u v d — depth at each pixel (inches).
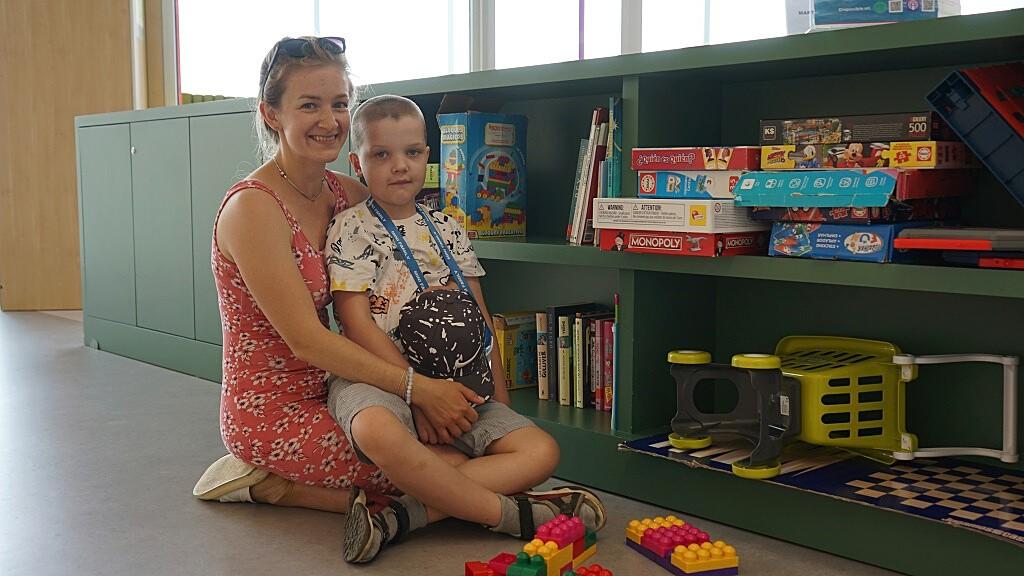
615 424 69.7
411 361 60.7
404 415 57.4
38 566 54.0
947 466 61.7
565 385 79.0
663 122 69.6
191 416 89.8
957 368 63.6
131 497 66.2
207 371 108.1
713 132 74.1
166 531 59.7
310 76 59.9
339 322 62.5
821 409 59.1
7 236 163.6
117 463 74.4
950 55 57.4
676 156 64.3
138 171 117.5
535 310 90.1
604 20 150.9
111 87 166.7
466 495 55.9
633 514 63.8
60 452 77.4
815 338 68.4
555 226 87.7
